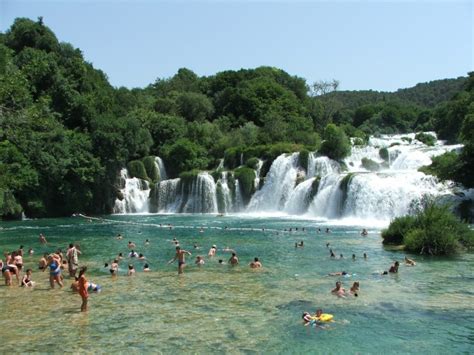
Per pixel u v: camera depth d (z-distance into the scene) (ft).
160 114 328.29
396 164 242.58
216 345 55.47
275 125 313.94
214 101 408.46
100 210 249.14
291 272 96.27
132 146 262.06
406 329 60.64
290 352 53.42
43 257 110.32
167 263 108.78
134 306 71.56
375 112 520.83
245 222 193.47
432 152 236.02
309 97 461.78
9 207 208.33
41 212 227.40
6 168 197.67
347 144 244.83
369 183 185.57
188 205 247.29
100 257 118.52
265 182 243.19
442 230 115.24
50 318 66.03
